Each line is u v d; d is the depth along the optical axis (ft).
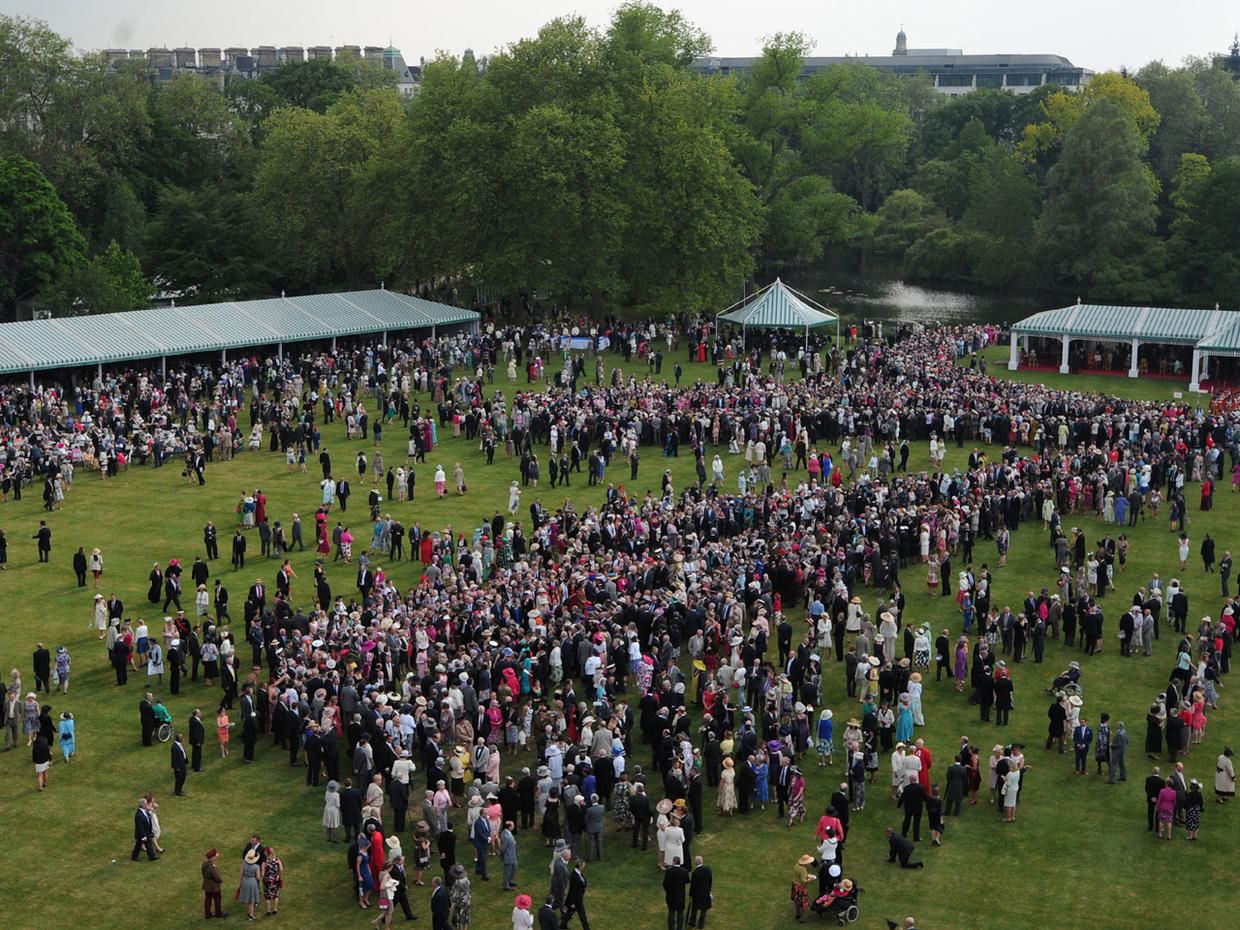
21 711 133.08
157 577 167.94
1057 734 133.59
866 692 139.95
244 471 225.76
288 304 310.24
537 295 390.42
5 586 173.88
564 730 125.70
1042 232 496.23
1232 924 103.76
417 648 143.43
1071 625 157.28
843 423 239.09
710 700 133.18
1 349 253.24
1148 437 222.07
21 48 408.87
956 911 105.60
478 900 107.34
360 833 110.63
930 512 186.60
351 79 563.89
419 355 295.07
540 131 327.06
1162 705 131.75
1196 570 181.88
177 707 141.59
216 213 379.76
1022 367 322.96
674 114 337.93
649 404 244.83
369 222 379.76
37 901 105.60
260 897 106.01
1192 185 526.57
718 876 110.73
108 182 415.64
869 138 426.51
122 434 232.53
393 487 213.87
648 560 166.71
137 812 111.86
